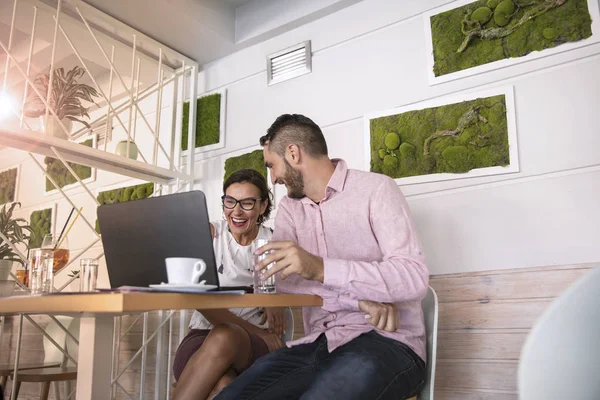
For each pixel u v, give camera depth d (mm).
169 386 2406
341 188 1367
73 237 3305
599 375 390
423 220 1949
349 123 2230
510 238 1754
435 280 1878
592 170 1638
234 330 1405
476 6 1951
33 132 2018
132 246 1044
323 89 2350
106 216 1092
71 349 2559
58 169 3551
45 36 2602
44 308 850
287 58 2516
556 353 388
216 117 2746
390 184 1325
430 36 2049
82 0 2352
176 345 2551
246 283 1897
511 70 1852
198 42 2676
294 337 2166
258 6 2617
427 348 1309
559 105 1732
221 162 2686
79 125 3523
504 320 1712
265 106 2561
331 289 1135
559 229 1665
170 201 978
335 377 1048
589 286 393
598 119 1649
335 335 1242
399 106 2094
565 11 1757
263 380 1224
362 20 2277
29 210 3707
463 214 1864
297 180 1414
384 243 1237
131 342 2771
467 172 1871
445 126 1949
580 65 1713
